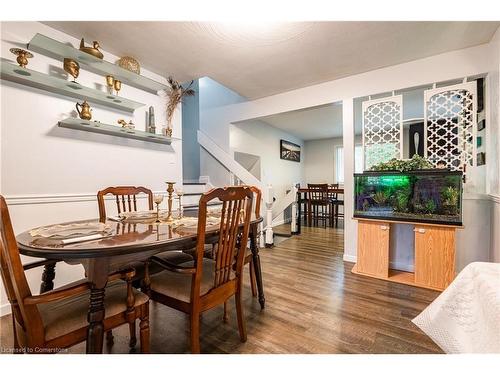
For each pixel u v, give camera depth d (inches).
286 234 182.2
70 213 86.8
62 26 81.5
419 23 80.2
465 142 98.0
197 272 48.3
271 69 113.9
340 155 284.8
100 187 96.4
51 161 82.6
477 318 38.5
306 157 304.2
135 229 55.9
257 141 213.5
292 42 91.4
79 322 41.0
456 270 98.1
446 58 99.3
